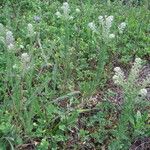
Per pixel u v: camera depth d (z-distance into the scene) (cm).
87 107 36
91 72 40
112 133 33
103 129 34
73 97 36
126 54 44
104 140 33
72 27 45
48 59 40
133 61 43
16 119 32
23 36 44
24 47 42
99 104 36
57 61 40
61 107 35
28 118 31
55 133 33
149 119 35
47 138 32
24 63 32
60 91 37
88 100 36
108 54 43
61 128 32
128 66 43
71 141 33
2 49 41
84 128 34
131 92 28
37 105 33
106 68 41
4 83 36
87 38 45
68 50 38
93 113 36
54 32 45
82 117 35
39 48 41
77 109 35
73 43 43
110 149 31
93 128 34
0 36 34
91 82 37
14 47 33
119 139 30
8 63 33
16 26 45
